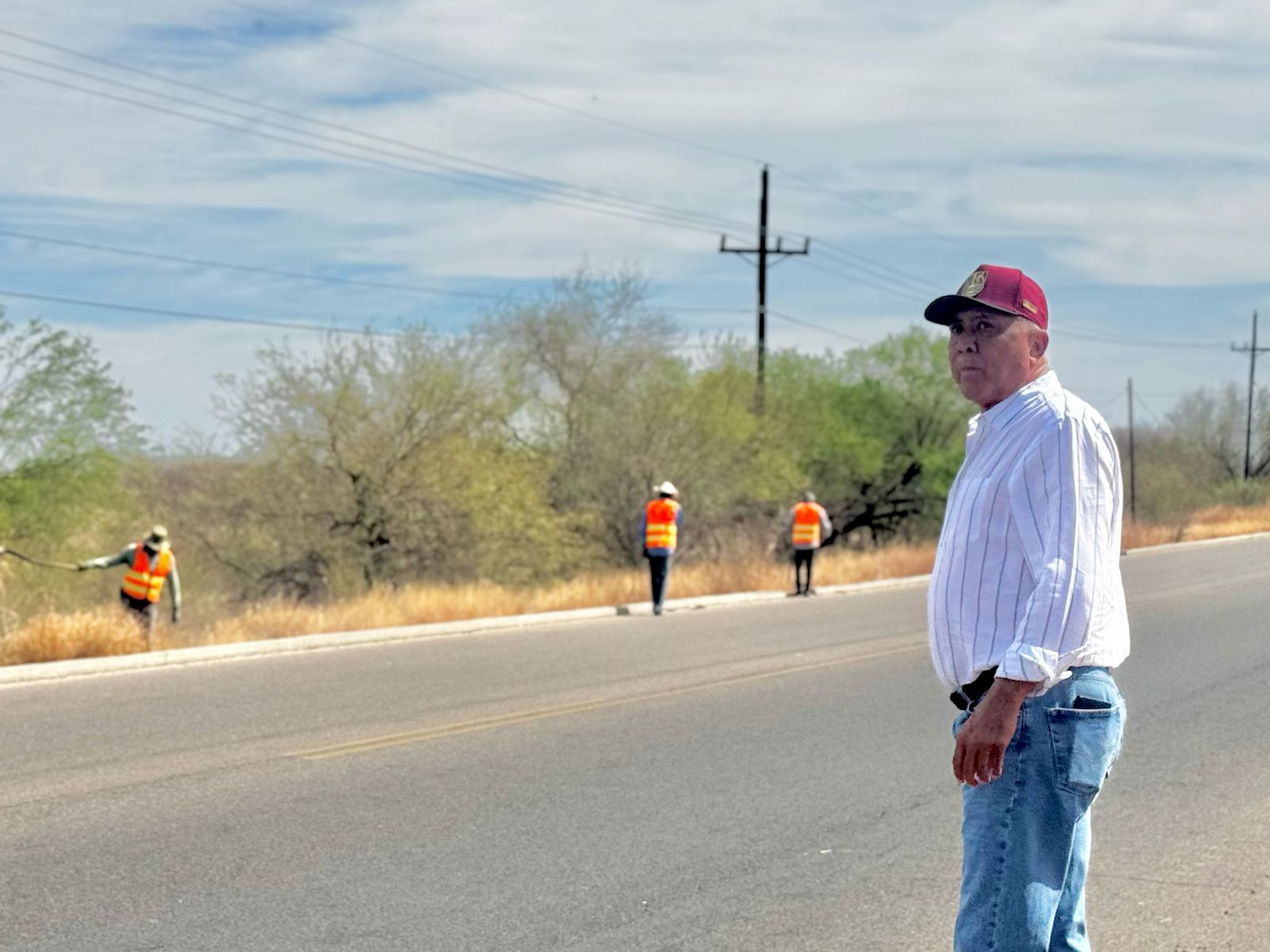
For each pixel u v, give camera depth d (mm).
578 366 34438
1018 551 3959
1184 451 76875
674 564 33875
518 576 29516
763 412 39875
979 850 4004
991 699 3818
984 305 4078
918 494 47250
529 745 10680
